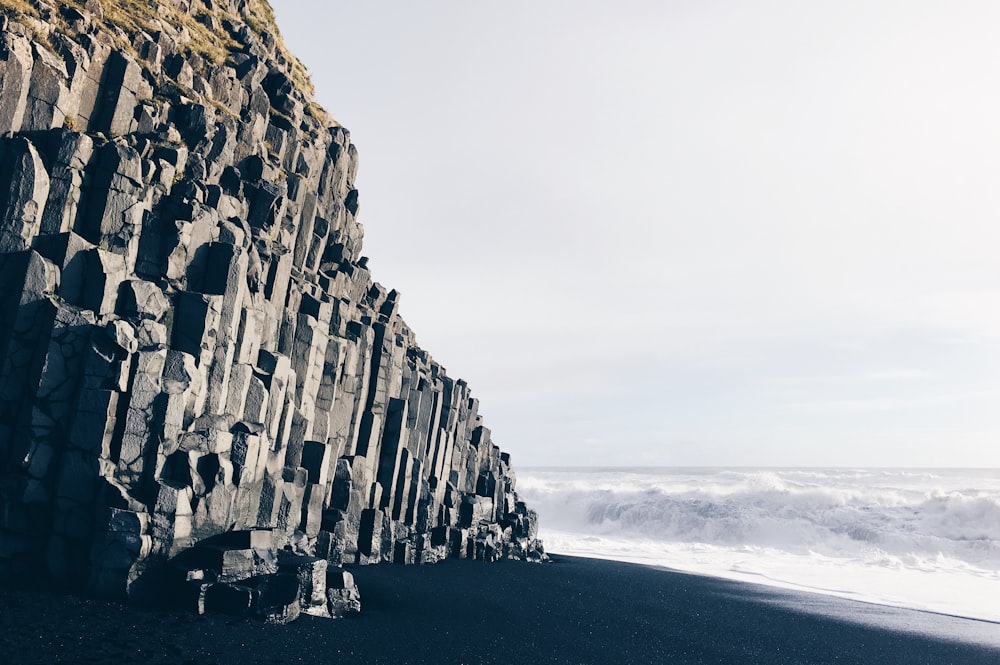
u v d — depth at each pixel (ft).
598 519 239.30
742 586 133.80
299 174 104.83
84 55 77.46
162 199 77.71
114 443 66.95
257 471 78.02
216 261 79.05
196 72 95.30
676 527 220.84
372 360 116.98
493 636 75.82
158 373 69.67
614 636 83.61
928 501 206.59
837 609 114.62
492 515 155.33
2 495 63.62
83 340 67.36
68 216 70.23
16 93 69.46
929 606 122.31
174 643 56.24
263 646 59.00
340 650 61.98
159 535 66.08
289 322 93.50
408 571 108.99
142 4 95.61
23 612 57.31
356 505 106.42
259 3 129.39
